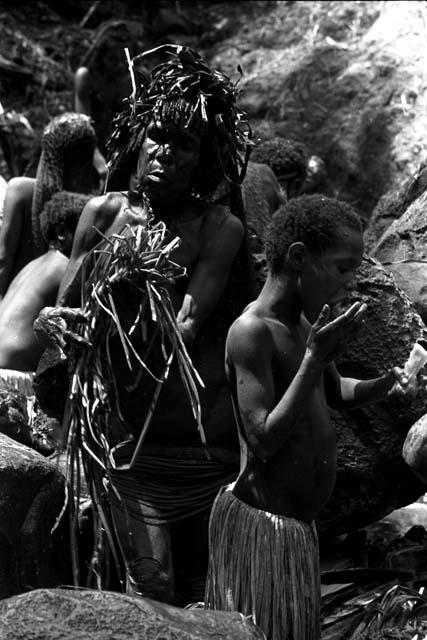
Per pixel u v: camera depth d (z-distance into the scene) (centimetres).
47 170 697
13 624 342
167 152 461
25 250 707
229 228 471
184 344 457
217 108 472
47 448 541
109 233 477
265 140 821
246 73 1110
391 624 443
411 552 523
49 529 462
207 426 471
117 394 452
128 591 450
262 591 410
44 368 513
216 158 477
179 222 471
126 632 342
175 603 471
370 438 509
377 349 511
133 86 480
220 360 475
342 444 509
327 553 536
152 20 1234
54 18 1236
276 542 411
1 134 1060
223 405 473
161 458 465
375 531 562
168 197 467
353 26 1129
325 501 426
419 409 498
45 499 458
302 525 418
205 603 425
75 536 454
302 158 782
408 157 971
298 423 413
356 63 1046
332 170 1005
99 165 807
